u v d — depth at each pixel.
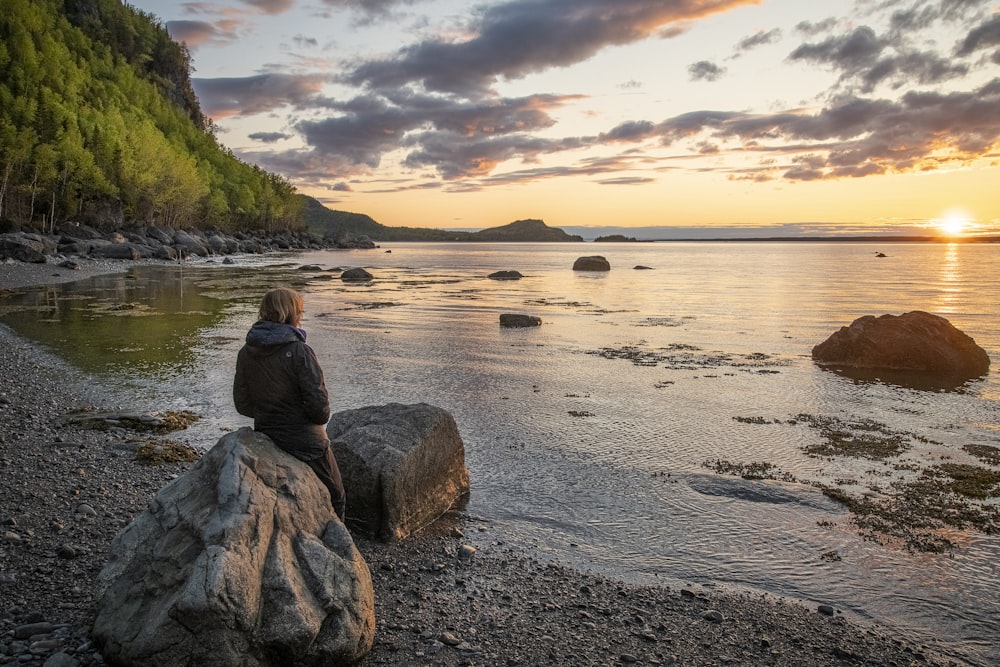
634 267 83.88
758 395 14.34
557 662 4.75
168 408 12.11
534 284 51.69
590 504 8.13
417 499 7.34
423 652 4.75
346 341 20.94
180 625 3.73
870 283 54.97
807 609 5.77
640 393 14.34
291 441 5.05
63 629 4.56
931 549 6.98
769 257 140.88
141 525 4.41
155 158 104.12
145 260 69.62
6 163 72.25
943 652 5.15
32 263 50.78
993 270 80.94
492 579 6.14
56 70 102.00
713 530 7.43
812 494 8.52
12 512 6.80
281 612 3.96
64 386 13.48
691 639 5.18
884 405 13.56
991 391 14.94
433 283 51.50
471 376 15.76
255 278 50.88
